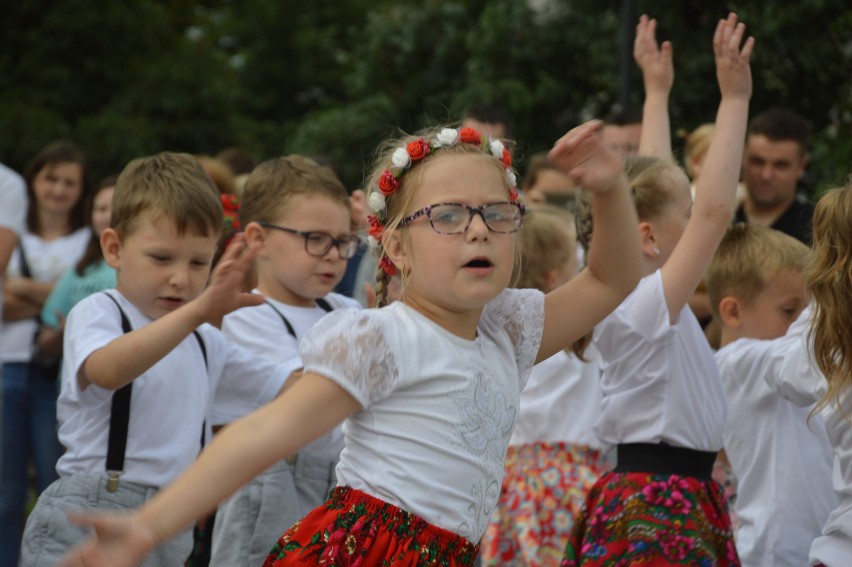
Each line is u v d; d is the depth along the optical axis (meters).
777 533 7.02
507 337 5.07
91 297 6.36
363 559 4.64
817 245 6.03
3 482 10.48
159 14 32.81
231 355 6.75
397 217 4.83
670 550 6.37
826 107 17.64
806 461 7.06
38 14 30.98
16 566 10.49
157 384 6.25
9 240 8.42
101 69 31.27
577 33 20.27
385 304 5.19
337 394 4.46
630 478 6.61
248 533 6.92
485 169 4.76
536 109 20.95
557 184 12.47
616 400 6.73
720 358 7.52
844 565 5.75
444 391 4.71
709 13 18.00
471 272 4.65
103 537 3.81
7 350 10.63
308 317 7.55
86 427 6.20
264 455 4.17
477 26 22.05
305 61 41.84
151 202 6.25
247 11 41.91
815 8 16.62
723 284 7.71
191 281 6.36
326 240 7.48
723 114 6.66
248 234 7.53
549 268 8.51
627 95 13.55
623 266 5.06
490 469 4.85
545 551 8.07
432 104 23.48
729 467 8.47
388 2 28.20
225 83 33.12
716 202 6.45
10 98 30.38
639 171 7.25
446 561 4.72
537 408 8.33
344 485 4.82
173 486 4.00
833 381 5.80
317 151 24.47
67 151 11.39
